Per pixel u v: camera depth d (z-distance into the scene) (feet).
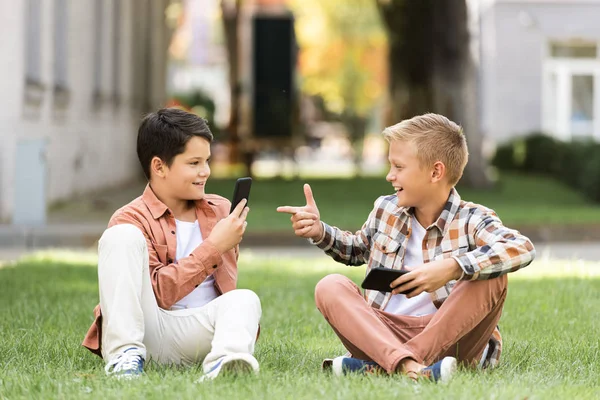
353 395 17.11
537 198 100.17
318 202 89.92
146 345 20.34
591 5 150.41
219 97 277.44
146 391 17.40
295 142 136.05
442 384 17.99
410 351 19.34
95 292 38.34
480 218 20.39
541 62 150.71
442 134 20.35
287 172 159.33
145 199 21.34
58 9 83.76
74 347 24.61
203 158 21.13
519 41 150.51
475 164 108.68
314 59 233.76
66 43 84.64
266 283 42.06
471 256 19.24
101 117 100.12
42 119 75.25
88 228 64.64
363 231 21.63
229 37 144.56
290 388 17.94
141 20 129.18
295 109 135.54
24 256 52.19
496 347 21.25
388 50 130.52
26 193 64.69
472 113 108.27
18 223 64.64
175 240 21.11
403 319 20.62
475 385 18.11
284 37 134.10
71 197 86.48
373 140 246.68
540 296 37.55
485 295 19.56
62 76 84.53
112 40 105.50
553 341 26.78
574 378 20.66
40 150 64.69
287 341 26.27
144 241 19.86
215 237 20.52
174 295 20.30
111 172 106.63
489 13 150.41
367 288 19.70
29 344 25.11
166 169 21.01
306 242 65.21
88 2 92.48
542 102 150.51
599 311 33.71
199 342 20.40
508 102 150.71
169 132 20.88
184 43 262.88
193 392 17.25
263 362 21.95
